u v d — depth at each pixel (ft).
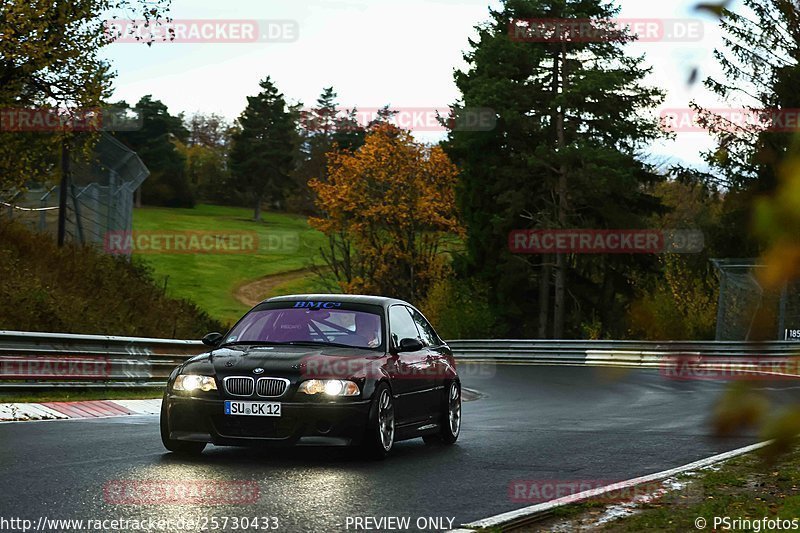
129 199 200.64
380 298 63.87
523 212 328.90
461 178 333.21
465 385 156.76
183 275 499.51
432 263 345.72
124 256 180.55
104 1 129.39
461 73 336.70
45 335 87.81
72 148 141.69
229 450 58.44
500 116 305.32
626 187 296.92
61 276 148.36
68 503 38.40
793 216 7.34
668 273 228.84
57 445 57.11
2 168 136.05
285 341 59.00
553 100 300.20
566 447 64.28
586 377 180.86
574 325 334.44
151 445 58.59
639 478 48.78
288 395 53.01
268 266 540.93
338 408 53.01
